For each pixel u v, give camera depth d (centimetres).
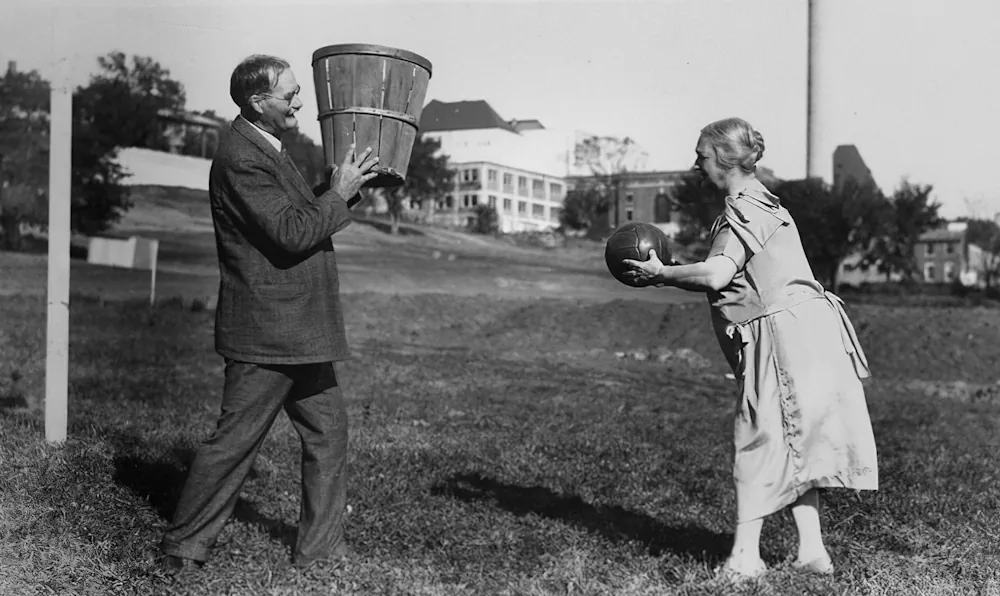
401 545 470
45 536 452
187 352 1402
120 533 461
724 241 415
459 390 1188
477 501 566
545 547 468
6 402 863
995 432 997
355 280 1689
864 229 1766
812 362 409
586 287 1720
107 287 1630
